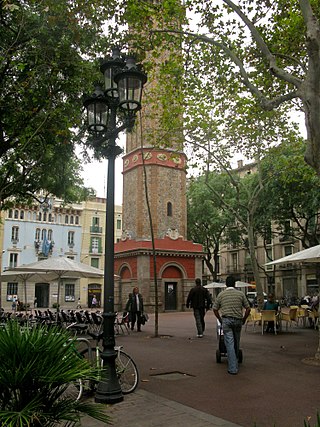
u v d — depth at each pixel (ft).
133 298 56.49
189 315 91.25
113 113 23.40
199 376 26.20
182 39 42.70
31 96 38.09
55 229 175.42
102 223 187.42
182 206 110.42
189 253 107.55
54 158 45.98
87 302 172.65
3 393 10.35
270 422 17.12
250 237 65.67
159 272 102.83
